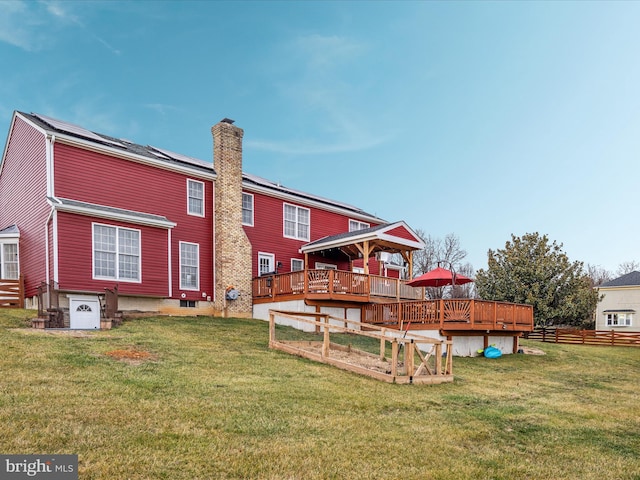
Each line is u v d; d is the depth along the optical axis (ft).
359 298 61.77
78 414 19.48
